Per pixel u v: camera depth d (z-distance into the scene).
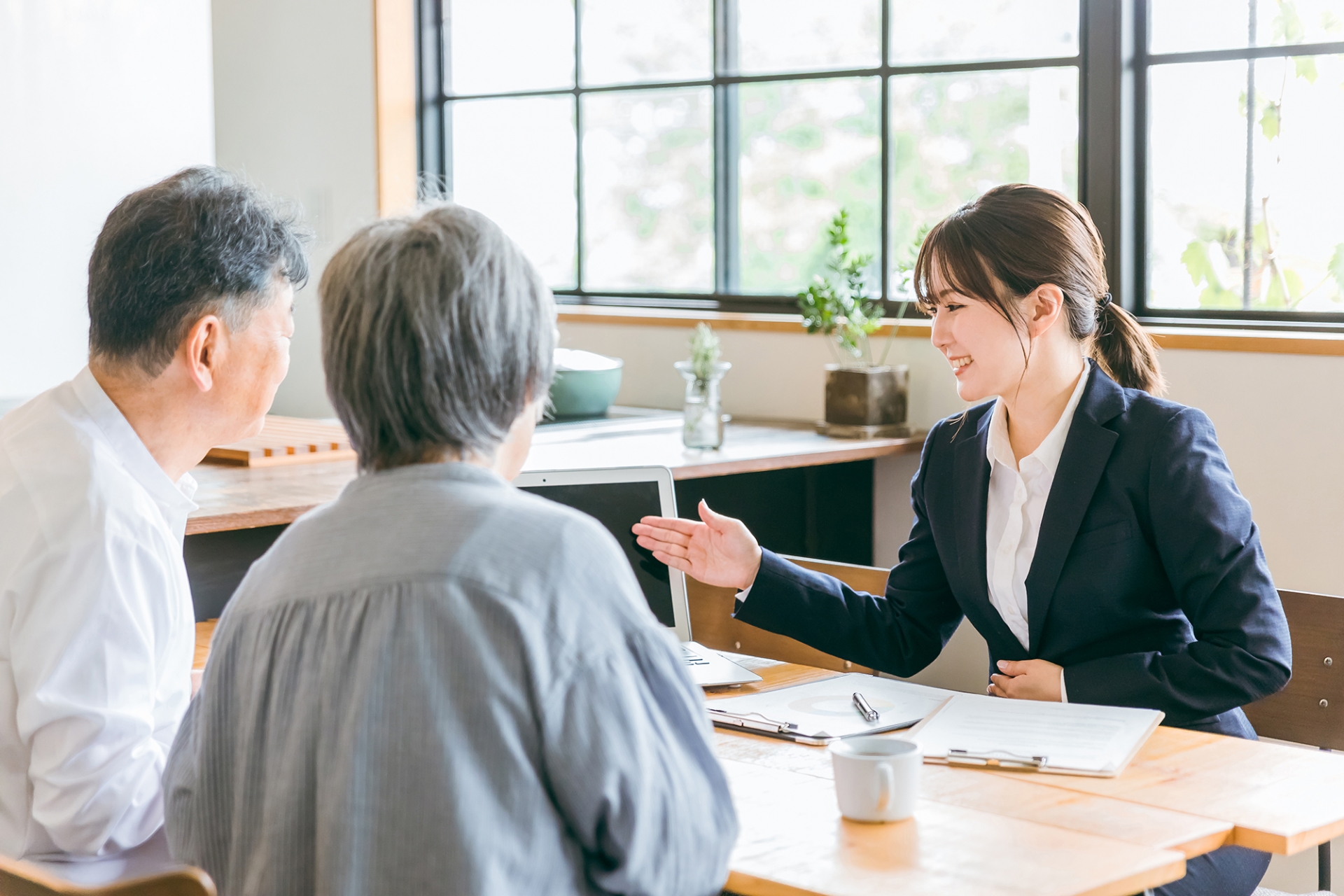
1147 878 1.07
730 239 3.85
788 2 3.67
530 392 1.03
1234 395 2.87
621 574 0.96
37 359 3.19
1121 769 1.32
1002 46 3.32
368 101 4.30
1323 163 2.93
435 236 0.98
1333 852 2.69
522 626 0.89
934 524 1.81
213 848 0.99
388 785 0.88
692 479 2.99
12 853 1.23
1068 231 1.66
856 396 3.19
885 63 3.50
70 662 1.20
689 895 0.93
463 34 4.35
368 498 0.97
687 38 3.87
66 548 1.21
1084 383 1.70
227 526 2.01
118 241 1.29
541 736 0.89
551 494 1.85
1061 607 1.66
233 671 0.98
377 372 0.96
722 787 0.96
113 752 1.20
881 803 1.17
